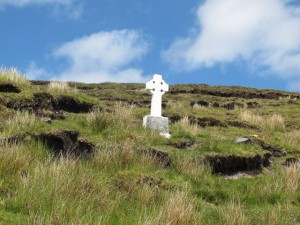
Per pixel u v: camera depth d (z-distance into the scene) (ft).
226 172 43.75
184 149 45.16
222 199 36.78
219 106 97.35
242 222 30.09
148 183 34.88
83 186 29.76
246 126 66.64
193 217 28.37
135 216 28.19
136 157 38.96
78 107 56.59
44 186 28.07
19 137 36.22
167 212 27.55
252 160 45.88
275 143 56.39
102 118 46.26
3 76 54.24
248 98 118.11
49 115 49.24
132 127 48.24
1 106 45.57
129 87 121.49
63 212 25.32
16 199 26.32
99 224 24.67
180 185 36.24
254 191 38.52
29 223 23.84
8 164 30.42
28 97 50.90
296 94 123.03
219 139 50.24
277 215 33.14
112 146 40.34
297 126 73.31
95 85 123.44
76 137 39.37
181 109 82.02
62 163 31.65
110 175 34.83
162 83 52.60
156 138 45.83
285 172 43.55
